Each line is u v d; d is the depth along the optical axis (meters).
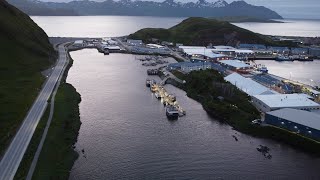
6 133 103.62
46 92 153.38
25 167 84.69
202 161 96.94
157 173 89.88
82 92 167.75
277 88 164.75
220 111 134.62
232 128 123.06
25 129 108.06
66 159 93.75
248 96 148.12
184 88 174.75
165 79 191.38
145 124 125.06
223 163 96.12
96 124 123.62
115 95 163.75
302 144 107.12
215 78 171.00
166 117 133.25
